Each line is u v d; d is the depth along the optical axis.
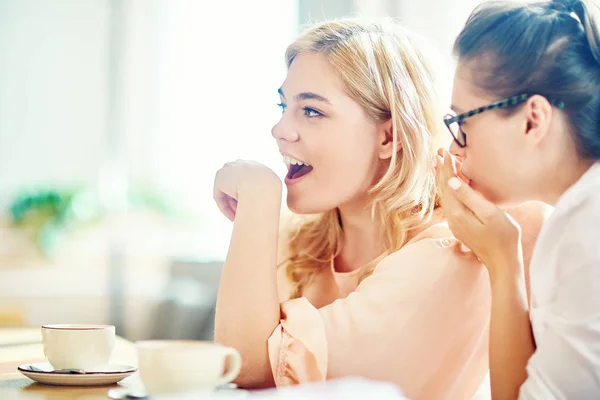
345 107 1.15
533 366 0.85
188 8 4.83
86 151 5.01
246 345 1.03
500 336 0.94
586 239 0.83
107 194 4.89
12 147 4.91
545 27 0.93
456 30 2.39
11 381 1.04
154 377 0.82
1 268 4.16
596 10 0.94
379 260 1.17
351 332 1.00
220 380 0.84
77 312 3.91
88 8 5.01
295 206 1.19
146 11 4.97
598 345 0.80
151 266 4.38
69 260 4.35
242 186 1.10
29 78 4.96
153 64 4.98
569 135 0.92
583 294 0.82
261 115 4.09
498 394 0.93
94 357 1.03
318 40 1.20
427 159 1.17
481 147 0.97
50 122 4.98
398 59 1.19
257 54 4.26
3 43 4.93
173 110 4.91
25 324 2.50
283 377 0.99
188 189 4.83
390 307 1.02
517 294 0.94
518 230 0.96
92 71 5.03
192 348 0.85
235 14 4.54
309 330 1.00
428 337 1.02
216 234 4.70
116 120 5.00
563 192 0.93
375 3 2.56
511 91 0.94
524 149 0.93
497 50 0.95
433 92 1.22
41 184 4.91
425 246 1.07
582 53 0.92
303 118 1.18
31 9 4.98
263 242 1.07
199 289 3.39
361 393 0.75
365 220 1.24
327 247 1.35
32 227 4.48
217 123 4.68
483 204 0.97
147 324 3.67
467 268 1.04
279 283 1.39
